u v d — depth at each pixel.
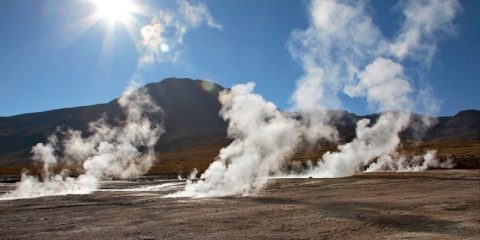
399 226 24.36
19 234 26.42
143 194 52.28
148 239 23.22
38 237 25.12
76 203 44.19
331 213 30.09
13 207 41.62
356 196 40.22
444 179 52.56
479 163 81.31
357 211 30.48
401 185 48.00
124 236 24.30
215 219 29.38
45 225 29.81
